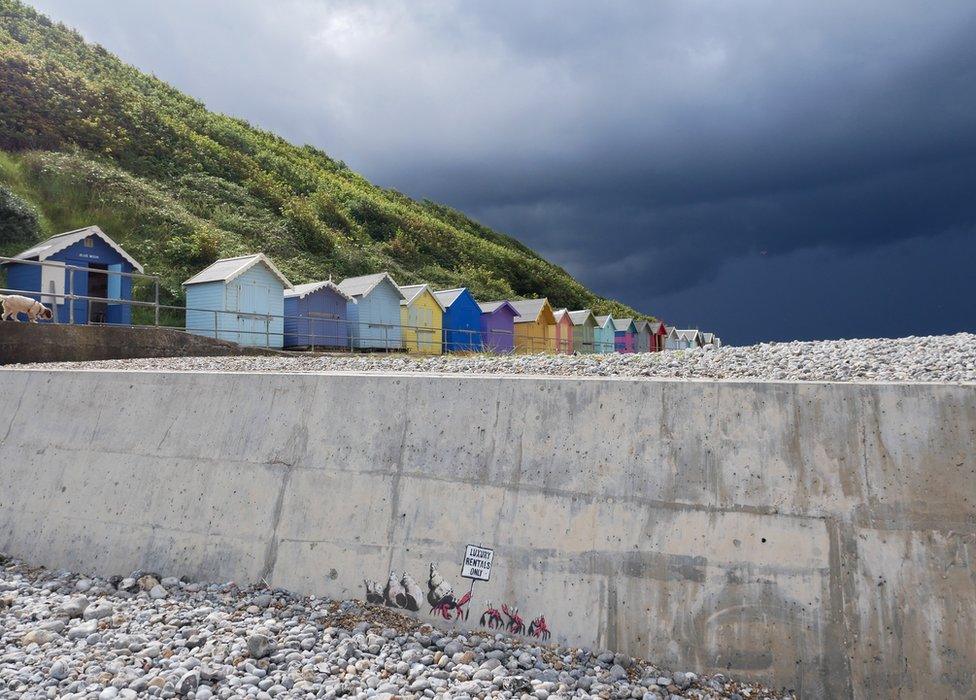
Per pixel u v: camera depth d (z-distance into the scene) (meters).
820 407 5.37
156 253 29.77
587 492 5.96
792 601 5.05
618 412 6.09
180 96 58.75
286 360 14.96
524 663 5.40
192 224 33.00
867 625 4.84
